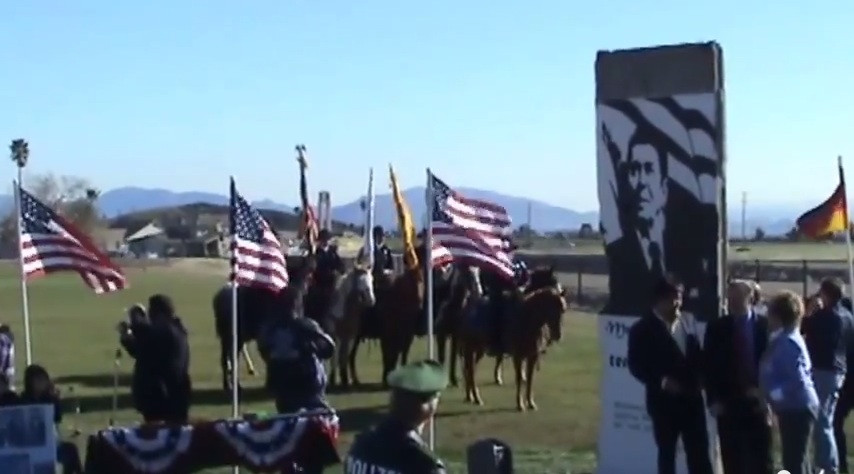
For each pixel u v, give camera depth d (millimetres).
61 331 38000
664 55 14352
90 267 15992
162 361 14992
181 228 124062
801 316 13336
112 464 12008
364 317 23969
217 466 12430
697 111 14125
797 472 12672
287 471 12617
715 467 13953
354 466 6117
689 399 12719
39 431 11281
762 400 12703
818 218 18766
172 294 55906
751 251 82250
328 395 22938
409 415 6094
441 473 6051
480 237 16234
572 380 25547
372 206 28891
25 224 15836
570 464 16141
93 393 23031
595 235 135750
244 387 24422
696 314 14133
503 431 18938
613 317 14875
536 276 22859
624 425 14820
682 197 14258
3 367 17625
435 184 16156
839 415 15875
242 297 22578
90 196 85062
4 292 61031
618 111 14734
